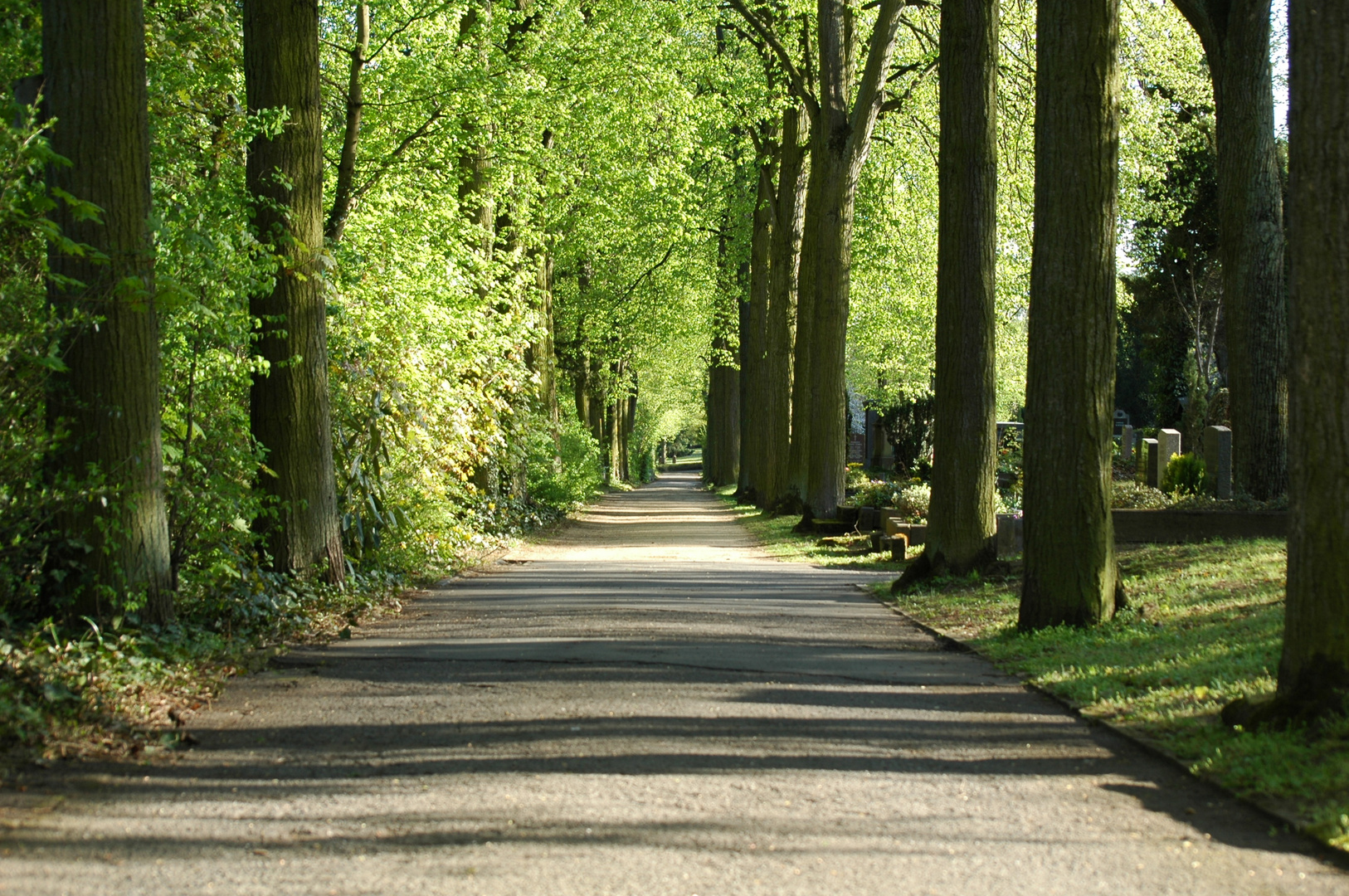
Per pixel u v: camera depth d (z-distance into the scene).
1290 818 4.97
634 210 32.91
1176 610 10.45
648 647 9.83
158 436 8.82
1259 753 5.78
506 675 8.45
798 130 33.06
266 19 12.14
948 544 15.12
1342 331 6.05
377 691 7.89
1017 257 31.80
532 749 6.27
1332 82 6.05
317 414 12.70
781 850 4.68
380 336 16.25
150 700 7.16
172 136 11.19
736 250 43.84
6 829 4.84
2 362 7.20
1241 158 17.53
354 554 14.67
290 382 12.45
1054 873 4.46
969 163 15.05
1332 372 6.07
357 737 6.58
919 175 31.66
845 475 27.75
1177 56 25.94
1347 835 4.66
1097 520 10.41
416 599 13.98
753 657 9.36
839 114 26.30
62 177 8.24
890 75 28.36
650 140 29.27
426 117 19.08
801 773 5.81
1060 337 10.46
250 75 12.26
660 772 5.80
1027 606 10.61
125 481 8.43
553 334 37.38
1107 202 10.41
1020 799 5.41
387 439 15.83
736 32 30.39
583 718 7.01
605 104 24.72
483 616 12.12
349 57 17.91
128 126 8.45
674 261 44.81
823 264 26.64
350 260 14.44
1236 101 17.55
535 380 25.36
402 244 18.45
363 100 18.09
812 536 26.02
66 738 6.17
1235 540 14.93
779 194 34.16
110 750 6.16
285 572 12.38
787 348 34.81
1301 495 6.20
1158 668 7.97
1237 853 4.67
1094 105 10.33
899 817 5.12
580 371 50.31
